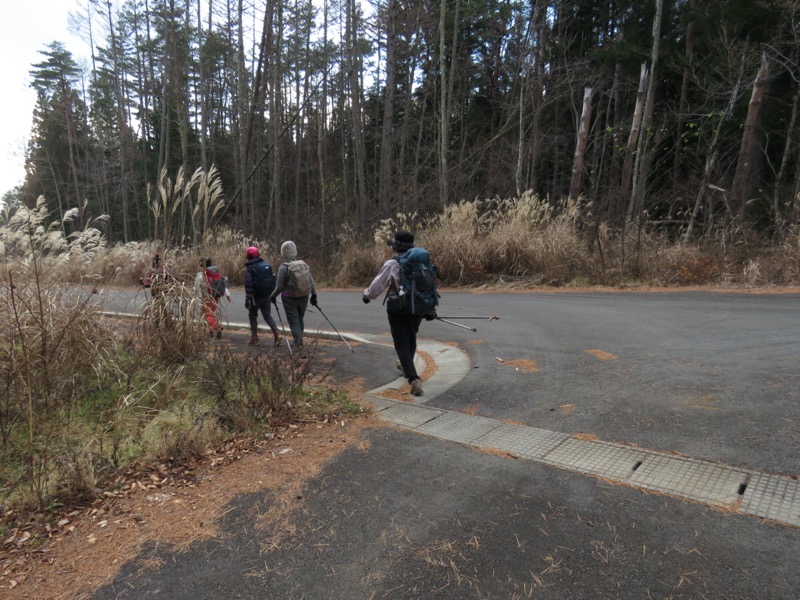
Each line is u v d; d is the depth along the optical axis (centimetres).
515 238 1422
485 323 860
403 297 504
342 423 438
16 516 313
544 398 473
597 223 1352
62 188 4053
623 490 306
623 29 2242
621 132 2072
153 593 242
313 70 2964
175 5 3092
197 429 407
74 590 247
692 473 319
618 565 242
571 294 1152
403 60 2784
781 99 1702
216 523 298
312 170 3591
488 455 364
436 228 1578
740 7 1653
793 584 222
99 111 4400
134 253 1160
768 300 893
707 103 1798
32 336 500
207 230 655
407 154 3034
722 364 526
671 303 932
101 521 305
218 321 661
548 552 255
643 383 489
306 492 328
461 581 238
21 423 436
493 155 2525
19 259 565
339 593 236
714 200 1680
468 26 2862
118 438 398
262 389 461
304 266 717
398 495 318
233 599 236
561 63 2464
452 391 515
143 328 615
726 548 249
